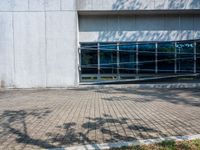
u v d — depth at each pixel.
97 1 20.78
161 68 22.53
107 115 10.18
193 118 9.43
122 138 7.18
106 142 6.86
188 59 22.42
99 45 22.38
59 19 20.55
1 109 12.13
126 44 22.41
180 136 7.10
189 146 6.25
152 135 7.38
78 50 21.89
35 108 12.16
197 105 12.20
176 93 16.67
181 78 22.47
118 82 22.30
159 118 9.51
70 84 20.72
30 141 7.18
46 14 20.53
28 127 8.66
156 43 22.48
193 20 22.41
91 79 22.39
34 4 20.48
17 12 20.48
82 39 22.38
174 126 8.33
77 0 20.77
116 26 22.34
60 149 6.39
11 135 7.79
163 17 22.47
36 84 20.72
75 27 20.62
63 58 20.67
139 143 6.55
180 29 22.52
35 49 20.62
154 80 22.53
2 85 20.64
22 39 20.56
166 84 20.16
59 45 20.62
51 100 14.63
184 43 22.56
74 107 12.13
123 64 22.41
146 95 15.92
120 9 20.86
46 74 20.69
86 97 15.49
